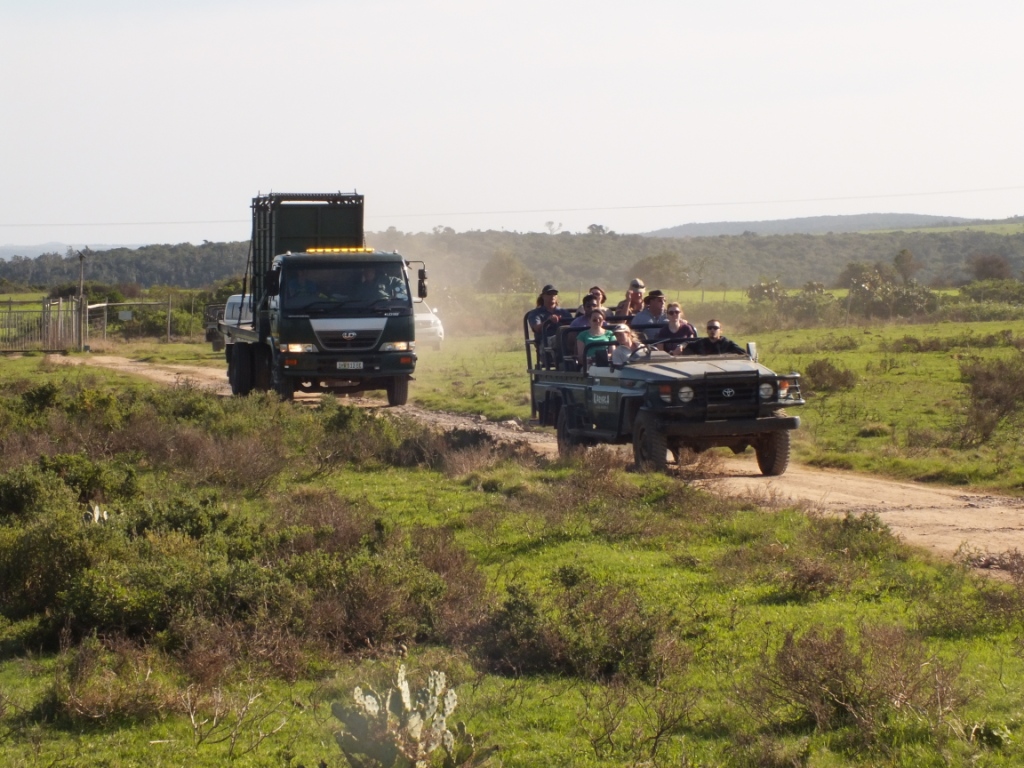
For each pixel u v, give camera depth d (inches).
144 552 651.5
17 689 483.2
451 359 2630.4
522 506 853.2
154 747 418.3
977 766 381.1
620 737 419.8
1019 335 2849.4
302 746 416.8
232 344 1920.5
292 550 681.6
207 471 1007.0
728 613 578.9
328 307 1576.0
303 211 1689.2
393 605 555.8
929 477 1029.2
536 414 1268.5
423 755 339.6
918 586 616.4
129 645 513.3
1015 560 657.0
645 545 749.3
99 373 2400.3
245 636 527.8
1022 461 1095.0
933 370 2022.6
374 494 939.3
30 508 796.0
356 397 1903.3
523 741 419.5
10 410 1370.6
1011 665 493.7
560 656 504.7
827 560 660.1
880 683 431.5
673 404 978.1
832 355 2464.3
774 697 440.1
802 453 1171.3
